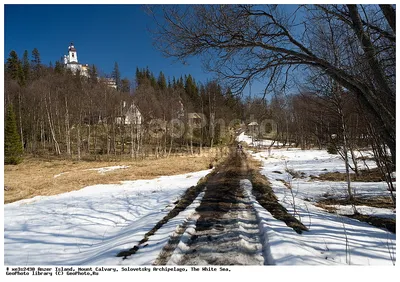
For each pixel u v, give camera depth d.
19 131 33.91
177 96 38.97
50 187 12.91
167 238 4.71
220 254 4.15
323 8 3.98
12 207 8.91
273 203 7.32
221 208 7.14
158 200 8.95
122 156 30.66
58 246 5.09
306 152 29.73
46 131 36.44
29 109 34.25
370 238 4.62
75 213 7.59
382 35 3.64
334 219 5.94
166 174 16.72
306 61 4.19
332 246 4.21
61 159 27.56
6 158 23.38
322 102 7.50
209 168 18.69
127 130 38.19
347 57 4.17
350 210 6.92
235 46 4.39
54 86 35.53
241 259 3.94
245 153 29.28
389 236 4.73
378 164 4.85
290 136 40.97
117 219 7.03
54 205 8.88
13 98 34.56
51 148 33.94
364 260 3.72
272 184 11.09
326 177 13.09
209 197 8.61
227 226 5.58
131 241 4.71
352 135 7.58
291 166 18.02
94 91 33.41
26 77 49.53
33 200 10.13
